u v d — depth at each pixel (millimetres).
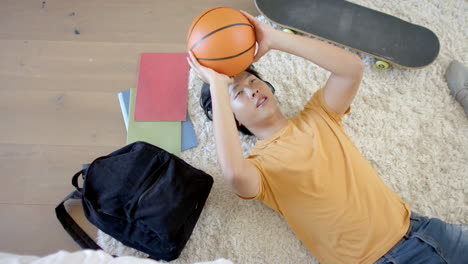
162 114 1476
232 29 975
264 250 1304
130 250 1312
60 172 1434
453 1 1572
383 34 1460
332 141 1146
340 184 1114
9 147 1466
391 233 1084
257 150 1208
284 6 1486
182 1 1655
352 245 1111
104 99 1533
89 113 1513
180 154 1429
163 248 1241
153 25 1634
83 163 1442
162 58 1566
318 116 1170
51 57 1596
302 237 1215
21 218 1372
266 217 1341
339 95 1121
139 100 1496
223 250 1304
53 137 1480
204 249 1305
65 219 1316
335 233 1125
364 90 1479
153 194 1235
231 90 1161
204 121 1465
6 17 1644
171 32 1620
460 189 1330
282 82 1501
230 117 978
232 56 989
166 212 1221
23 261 738
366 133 1419
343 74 1073
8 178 1425
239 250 1303
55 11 1649
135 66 1578
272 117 1192
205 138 1447
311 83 1496
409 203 1332
